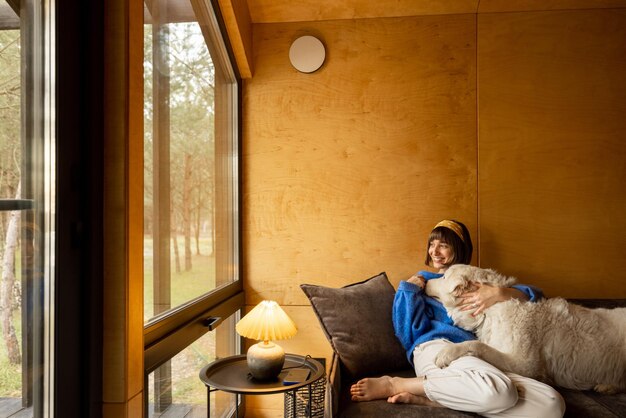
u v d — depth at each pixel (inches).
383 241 111.4
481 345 75.0
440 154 110.9
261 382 73.2
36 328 46.3
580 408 69.7
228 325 104.7
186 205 80.3
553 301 82.7
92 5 54.5
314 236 112.7
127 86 55.9
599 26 109.1
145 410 62.1
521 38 110.3
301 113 113.6
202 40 90.8
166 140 72.2
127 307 54.9
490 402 65.2
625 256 107.6
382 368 87.1
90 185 53.7
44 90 48.8
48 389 48.0
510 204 109.4
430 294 92.0
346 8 111.4
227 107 107.1
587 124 109.0
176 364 75.3
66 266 50.4
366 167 112.1
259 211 113.9
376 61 112.5
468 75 110.9
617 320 80.4
